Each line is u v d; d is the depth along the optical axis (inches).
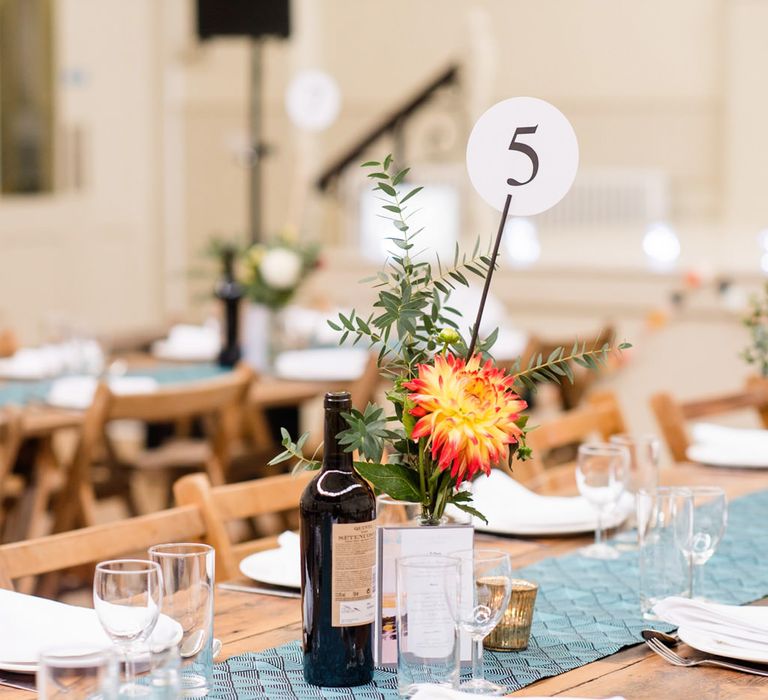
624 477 95.0
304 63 396.8
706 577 88.2
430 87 331.6
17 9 323.0
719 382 221.6
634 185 404.8
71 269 346.9
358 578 67.3
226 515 97.0
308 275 199.9
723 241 329.4
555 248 301.4
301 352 199.5
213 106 383.9
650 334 226.4
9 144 322.3
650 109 403.5
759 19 388.5
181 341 212.5
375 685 67.4
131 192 367.2
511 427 66.1
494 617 65.9
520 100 72.1
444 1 413.7
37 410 161.0
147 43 369.1
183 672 65.7
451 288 69.9
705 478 122.6
